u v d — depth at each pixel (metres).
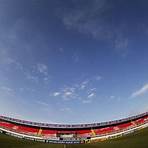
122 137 82.62
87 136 98.25
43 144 78.25
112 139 82.69
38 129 106.50
